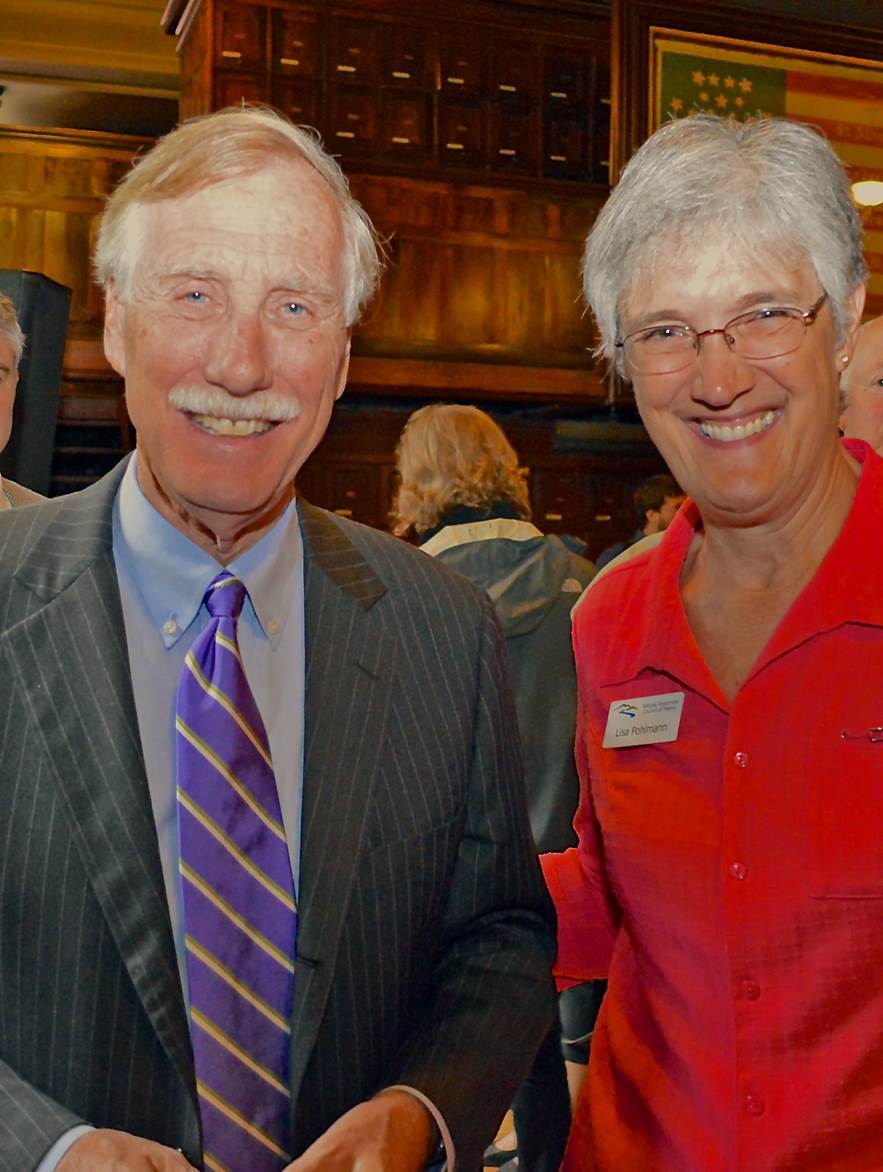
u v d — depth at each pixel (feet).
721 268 3.63
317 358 3.50
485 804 4.01
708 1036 3.90
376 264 3.87
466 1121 3.56
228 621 3.59
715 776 3.95
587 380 31.99
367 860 3.66
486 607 4.19
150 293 3.39
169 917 3.37
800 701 3.79
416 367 30.89
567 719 7.98
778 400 3.71
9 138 32.45
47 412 13.50
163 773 3.53
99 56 30.83
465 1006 3.83
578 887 4.74
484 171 31.04
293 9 29.19
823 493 3.89
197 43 29.40
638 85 21.76
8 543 3.72
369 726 3.77
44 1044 3.30
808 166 3.63
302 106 29.53
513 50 31.07
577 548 9.28
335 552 4.05
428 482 8.53
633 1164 4.05
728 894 3.79
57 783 3.37
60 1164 3.05
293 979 3.46
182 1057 3.28
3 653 3.47
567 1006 8.06
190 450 3.45
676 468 3.93
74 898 3.33
